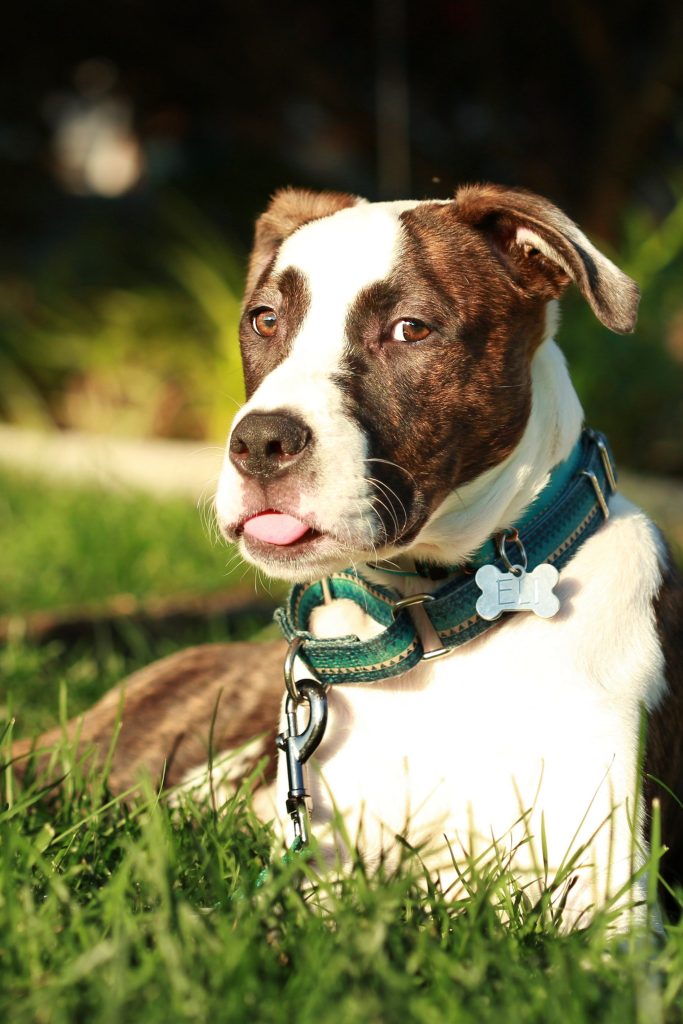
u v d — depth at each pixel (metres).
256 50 12.97
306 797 3.55
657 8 12.76
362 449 3.34
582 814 3.32
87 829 3.50
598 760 3.35
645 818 3.41
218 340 11.44
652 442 9.77
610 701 3.44
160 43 13.38
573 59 13.16
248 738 4.52
